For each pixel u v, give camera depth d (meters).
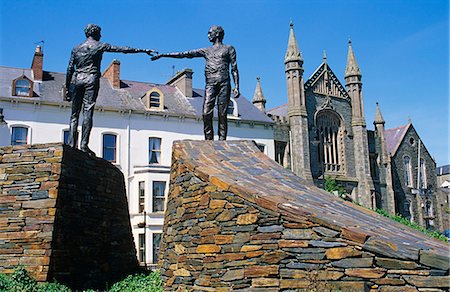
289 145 51.72
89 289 11.15
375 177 61.72
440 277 6.27
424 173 69.19
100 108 36.19
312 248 7.21
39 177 11.08
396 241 6.82
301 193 8.73
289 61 53.88
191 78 42.75
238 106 44.97
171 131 38.53
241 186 8.32
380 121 63.69
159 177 36.22
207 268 8.29
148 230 35.00
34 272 10.38
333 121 58.06
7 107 33.25
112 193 13.77
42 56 37.09
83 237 11.89
